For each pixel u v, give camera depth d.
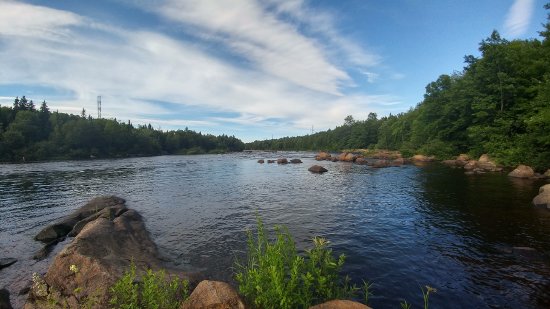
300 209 15.48
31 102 100.06
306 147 163.75
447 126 46.38
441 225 11.96
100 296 5.55
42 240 11.70
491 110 35.16
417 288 7.15
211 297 4.11
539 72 31.81
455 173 27.98
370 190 20.59
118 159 74.44
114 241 8.77
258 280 4.72
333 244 10.18
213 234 11.74
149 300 4.71
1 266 9.09
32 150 70.56
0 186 25.78
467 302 6.50
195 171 38.72
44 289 5.30
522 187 18.92
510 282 7.28
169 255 9.65
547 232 10.68
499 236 10.45
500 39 35.69
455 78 52.09
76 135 80.56
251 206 16.52
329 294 5.34
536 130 26.83
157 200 18.72
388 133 94.38
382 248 9.73
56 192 22.53
